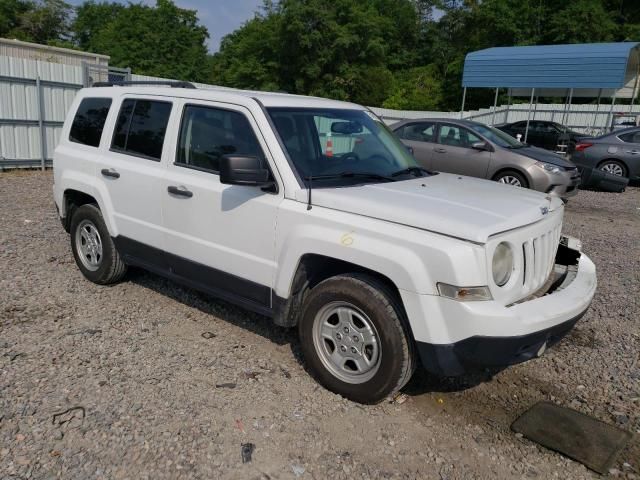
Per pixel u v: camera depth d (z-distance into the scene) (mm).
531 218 3637
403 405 3768
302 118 4281
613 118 24047
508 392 4016
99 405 3533
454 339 3236
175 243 4582
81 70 14000
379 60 43188
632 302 5871
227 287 4297
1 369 3891
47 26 59219
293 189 3836
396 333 3432
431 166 11820
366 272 3666
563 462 3264
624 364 4477
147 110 4914
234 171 3656
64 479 2895
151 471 2982
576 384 4156
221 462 3084
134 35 52500
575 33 38750
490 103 42156
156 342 4445
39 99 13188
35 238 7203
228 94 4363
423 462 3205
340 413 3611
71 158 5531
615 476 3154
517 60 19297
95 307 5070
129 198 4914
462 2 54125
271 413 3561
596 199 13109
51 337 4426
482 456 3285
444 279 3215
